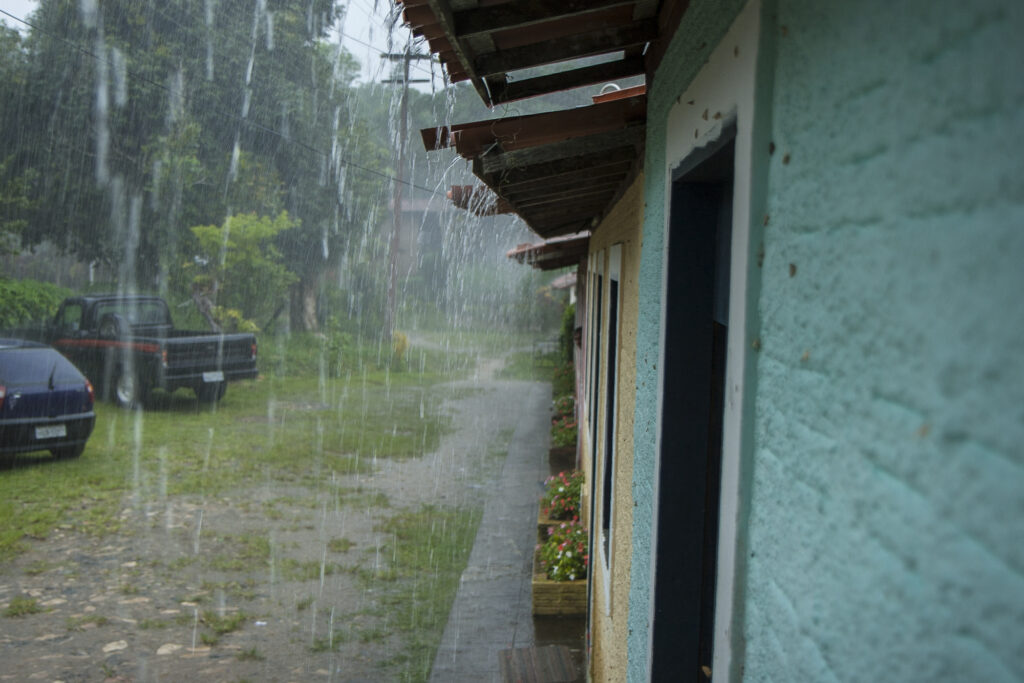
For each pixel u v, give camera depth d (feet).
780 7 3.61
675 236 6.54
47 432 37.45
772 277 3.58
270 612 22.31
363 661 19.19
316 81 97.19
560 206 16.48
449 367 87.76
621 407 11.23
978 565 1.84
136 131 79.56
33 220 74.69
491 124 9.29
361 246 108.37
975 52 1.89
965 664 1.89
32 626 21.09
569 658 16.55
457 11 6.29
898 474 2.25
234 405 57.77
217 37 85.71
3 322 64.44
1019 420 1.69
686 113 5.88
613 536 11.91
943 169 2.04
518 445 47.24
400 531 30.14
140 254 80.89
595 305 19.90
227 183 86.22
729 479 4.07
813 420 2.97
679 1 6.49
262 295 87.97
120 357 53.57
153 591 23.79
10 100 72.59
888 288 2.35
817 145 3.02
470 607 22.45
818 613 2.85
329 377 75.92
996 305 1.78
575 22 7.41
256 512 32.45
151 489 35.14
